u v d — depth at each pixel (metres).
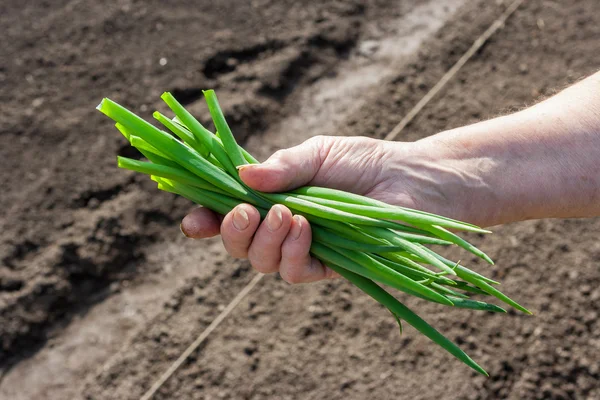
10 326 1.21
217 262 1.27
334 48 1.74
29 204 1.37
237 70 1.65
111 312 1.27
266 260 0.84
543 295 1.18
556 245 1.22
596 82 0.88
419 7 1.86
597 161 0.85
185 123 0.83
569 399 1.11
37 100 1.56
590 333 1.15
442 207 0.87
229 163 0.83
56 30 1.72
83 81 1.60
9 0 1.81
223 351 1.17
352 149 0.87
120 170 1.43
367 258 0.80
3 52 1.66
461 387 1.12
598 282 1.18
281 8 1.81
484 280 0.80
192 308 1.21
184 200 1.41
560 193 0.86
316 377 1.14
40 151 1.47
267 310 1.20
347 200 0.81
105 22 1.74
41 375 1.20
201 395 1.14
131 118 0.81
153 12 1.77
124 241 1.33
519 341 1.15
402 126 1.50
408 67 1.64
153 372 1.17
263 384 1.14
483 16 1.75
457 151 0.87
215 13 1.78
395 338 1.16
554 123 0.87
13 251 1.30
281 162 0.84
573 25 1.69
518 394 1.11
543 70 1.59
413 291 0.79
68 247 1.30
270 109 1.59
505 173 0.86
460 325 1.16
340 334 1.17
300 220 0.81
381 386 1.13
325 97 1.64
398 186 0.86
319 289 1.21
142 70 1.63
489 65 1.63
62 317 1.26
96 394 1.16
